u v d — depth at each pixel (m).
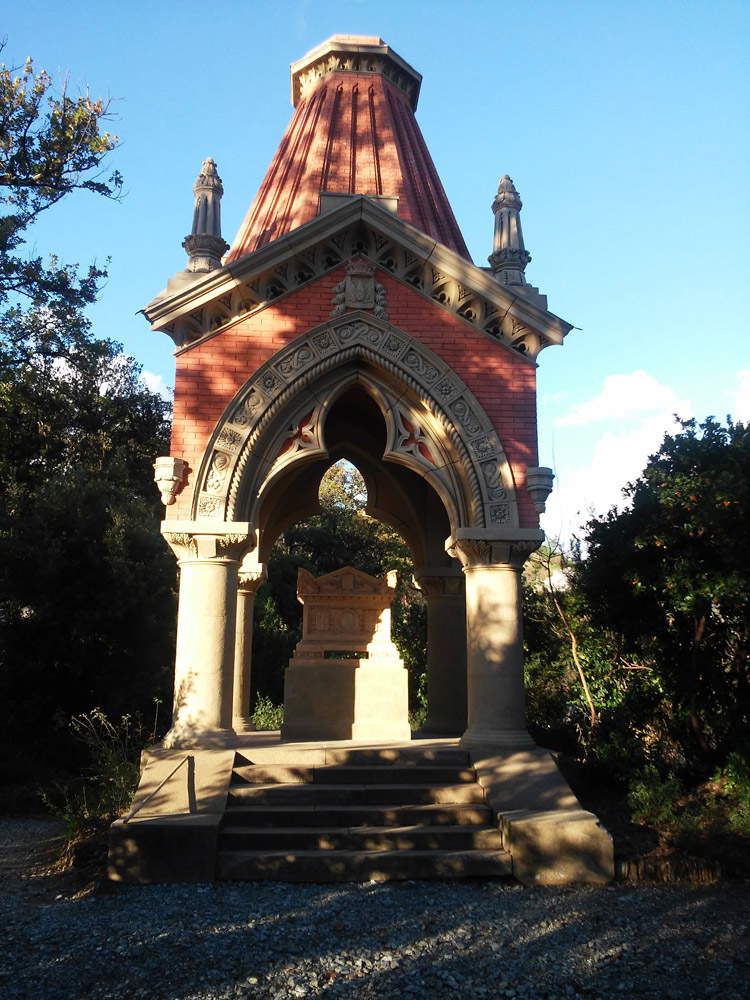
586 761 11.22
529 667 15.36
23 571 17.44
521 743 9.30
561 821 7.83
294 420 10.26
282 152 13.41
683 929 6.24
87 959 5.50
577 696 14.37
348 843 7.88
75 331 19.95
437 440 10.40
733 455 10.19
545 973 5.36
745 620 10.76
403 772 8.92
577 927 6.28
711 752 11.20
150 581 18.50
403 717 11.63
